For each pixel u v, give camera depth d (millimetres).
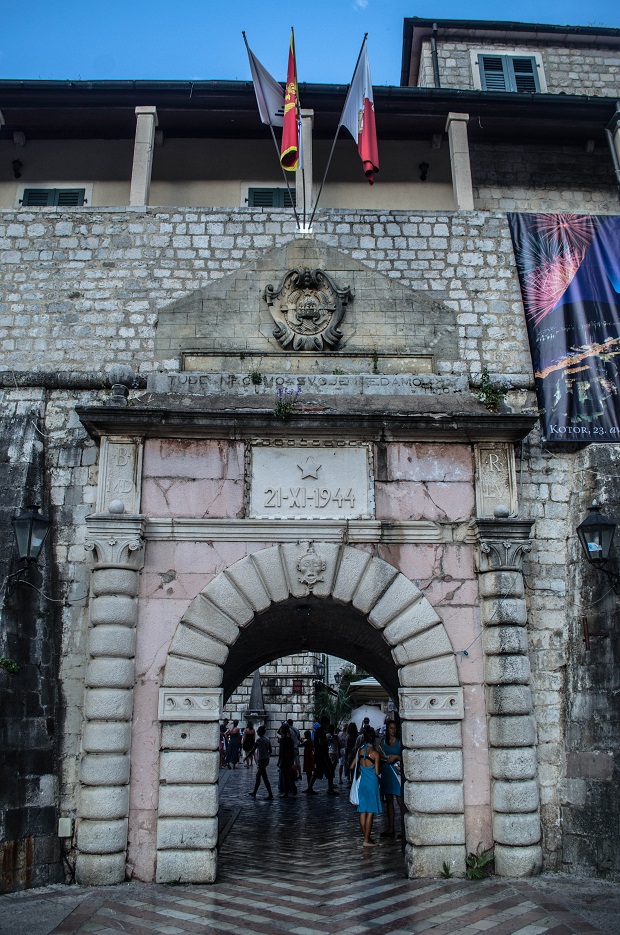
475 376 11523
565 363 11602
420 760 9320
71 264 11969
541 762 9859
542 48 17547
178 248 12094
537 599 10523
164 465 10141
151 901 7891
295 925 6957
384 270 12141
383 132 14812
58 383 11125
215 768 9148
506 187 14727
